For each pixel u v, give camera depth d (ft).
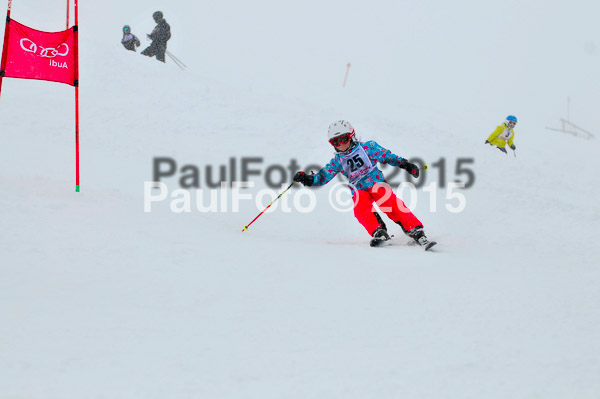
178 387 32.81
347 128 81.92
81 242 63.93
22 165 108.06
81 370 34.32
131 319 44.75
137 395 31.40
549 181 136.87
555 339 43.91
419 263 69.82
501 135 169.07
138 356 37.22
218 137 143.54
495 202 112.68
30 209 71.56
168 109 161.38
